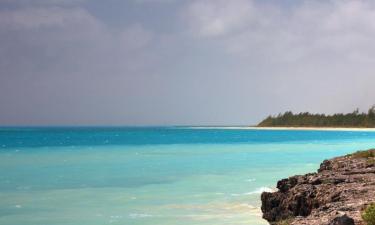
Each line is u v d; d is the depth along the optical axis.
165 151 89.88
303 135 189.75
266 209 29.97
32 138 160.50
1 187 41.94
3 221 28.41
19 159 70.69
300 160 69.00
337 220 16.66
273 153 84.00
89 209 31.95
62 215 30.09
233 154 81.75
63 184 43.91
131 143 122.69
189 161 67.75
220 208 32.16
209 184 43.69
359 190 25.31
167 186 42.53
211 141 135.75
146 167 59.28
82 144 116.44
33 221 28.48
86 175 50.81
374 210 17.95
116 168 57.97
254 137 170.75
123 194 38.16
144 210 31.58
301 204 26.78
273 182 44.81
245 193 38.28
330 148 98.19
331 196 24.98
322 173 33.66
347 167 37.97
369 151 45.94
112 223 27.83
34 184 43.91
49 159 70.94
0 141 133.88
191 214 30.25
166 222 27.95
